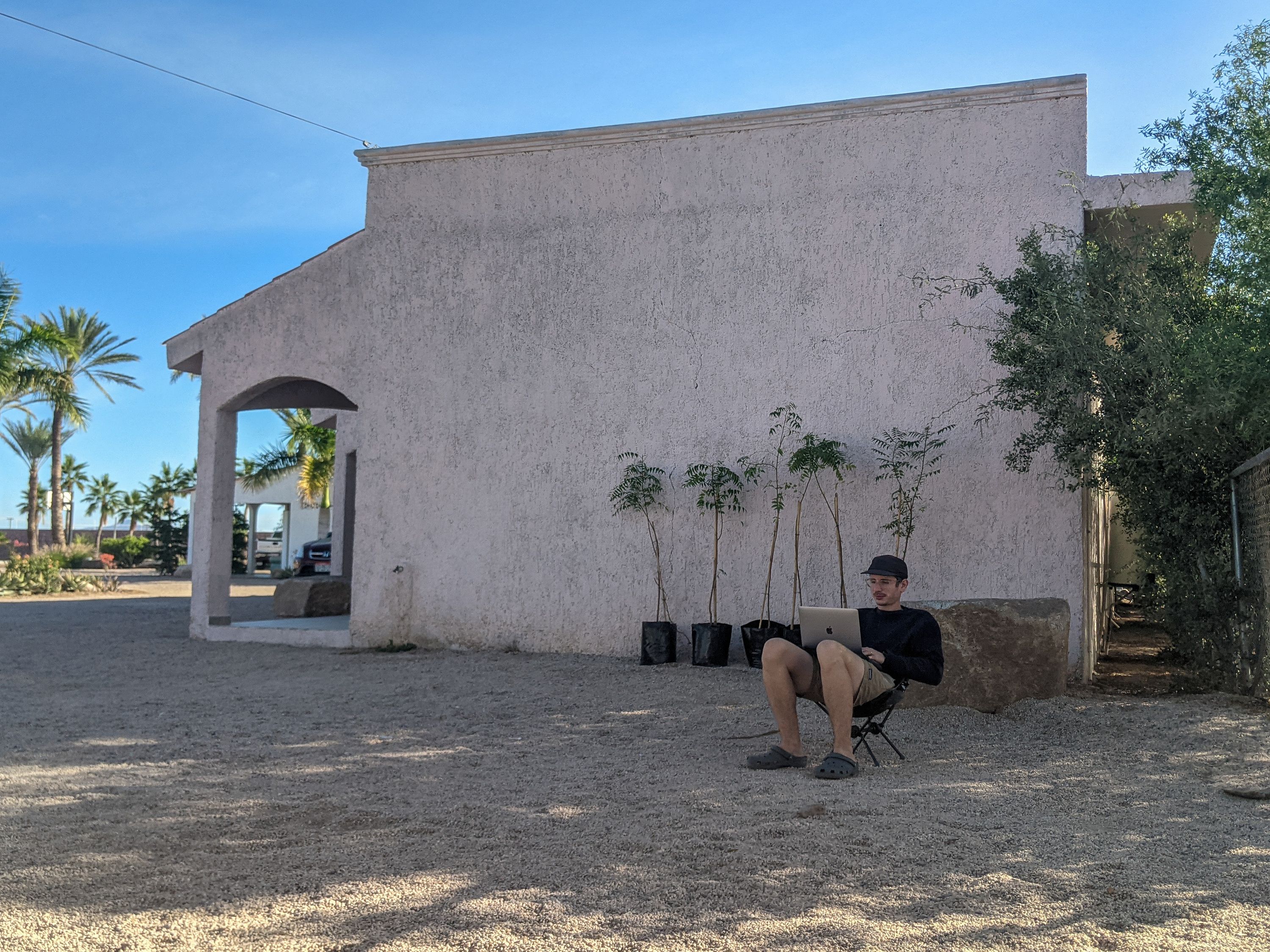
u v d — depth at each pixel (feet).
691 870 12.48
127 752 21.04
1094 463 27.94
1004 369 31.53
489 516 37.29
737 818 14.87
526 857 13.20
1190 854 13.08
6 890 12.18
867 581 32.45
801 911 11.09
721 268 34.94
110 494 232.32
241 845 14.06
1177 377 24.22
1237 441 24.73
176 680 31.86
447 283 38.45
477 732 22.93
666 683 29.43
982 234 32.12
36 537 119.03
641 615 35.22
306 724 24.13
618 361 35.99
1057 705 23.48
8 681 31.40
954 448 31.83
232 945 10.38
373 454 39.04
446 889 11.96
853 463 32.89
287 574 113.39
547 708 25.95
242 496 124.47
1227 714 22.67
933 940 10.25
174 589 85.66
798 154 34.30
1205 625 25.75
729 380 34.60
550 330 36.96
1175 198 30.14
